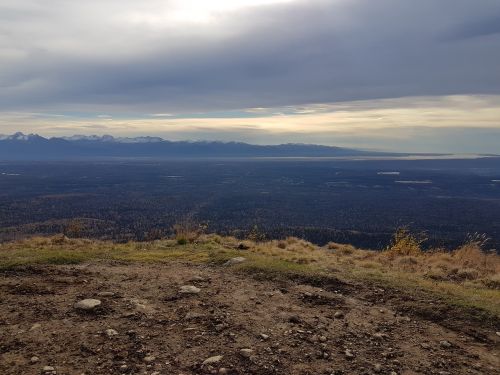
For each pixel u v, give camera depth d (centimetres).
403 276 1229
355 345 760
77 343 720
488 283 1238
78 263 1293
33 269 1141
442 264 1494
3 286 991
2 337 735
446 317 908
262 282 1106
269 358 690
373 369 680
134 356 682
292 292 1031
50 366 644
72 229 2631
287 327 814
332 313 909
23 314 833
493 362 735
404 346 769
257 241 1994
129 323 803
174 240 1873
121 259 1362
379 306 966
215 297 967
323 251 1783
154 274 1158
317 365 682
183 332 771
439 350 763
